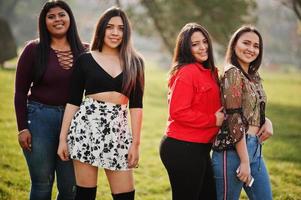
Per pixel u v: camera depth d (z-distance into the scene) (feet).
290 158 28.73
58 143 13.93
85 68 12.90
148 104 48.78
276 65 167.53
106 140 12.64
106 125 12.69
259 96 12.91
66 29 13.98
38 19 13.94
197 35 12.88
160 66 128.77
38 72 13.65
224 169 12.73
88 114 12.74
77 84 13.05
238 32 13.32
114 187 13.06
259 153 13.01
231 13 57.88
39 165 13.70
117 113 12.87
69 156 12.94
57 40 14.06
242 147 12.41
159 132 34.73
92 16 124.36
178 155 12.48
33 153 13.65
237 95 12.40
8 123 32.04
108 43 12.96
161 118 40.88
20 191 19.44
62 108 13.82
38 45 13.80
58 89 13.75
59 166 14.12
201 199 12.97
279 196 20.75
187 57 12.89
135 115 13.29
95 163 12.55
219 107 12.78
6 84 47.85
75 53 14.06
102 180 21.75
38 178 13.80
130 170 13.12
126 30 13.04
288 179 23.66
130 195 13.12
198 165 12.48
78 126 12.74
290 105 55.98
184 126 12.51
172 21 60.59
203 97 12.55
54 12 13.78
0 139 27.81
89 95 12.91
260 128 13.05
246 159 12.39
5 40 68.28
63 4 14.01
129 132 13.20
